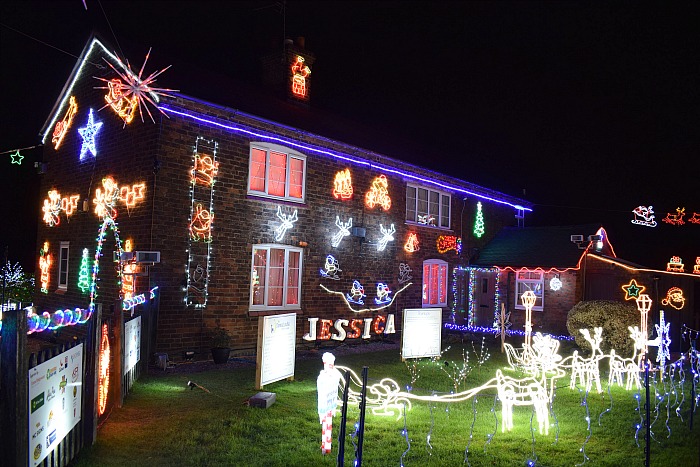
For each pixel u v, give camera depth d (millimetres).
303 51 19297
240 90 16500
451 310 22406
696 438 7824
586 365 11172
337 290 17109
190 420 7977
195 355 13250
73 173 16219
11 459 4438
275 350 10562
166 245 12875
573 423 8562
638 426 7555
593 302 15727
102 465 6105
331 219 17000
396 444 7176
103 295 14273
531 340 19344
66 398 5832
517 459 6777
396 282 19453
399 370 12891
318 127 17062
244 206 14500
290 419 8148
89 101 15789
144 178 13062
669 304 18984
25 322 4625
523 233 24922
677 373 13211
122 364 8734
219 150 14008
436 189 21891
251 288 14656
